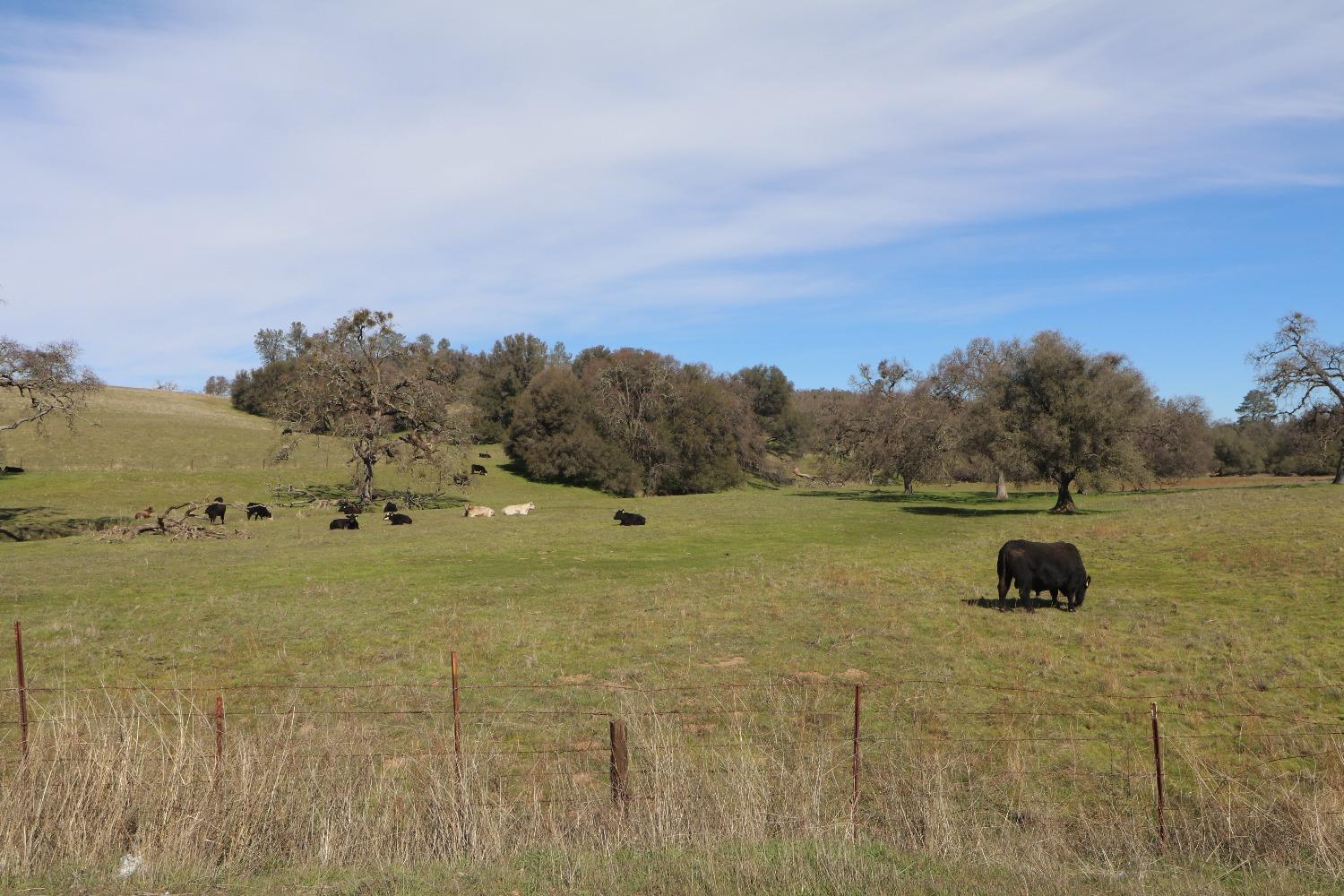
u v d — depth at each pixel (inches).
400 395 2311.8
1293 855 253.9
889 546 1336.1
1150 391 2204.7
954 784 335.3
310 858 247.9
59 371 1704.0
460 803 268.5
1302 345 2434.8
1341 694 438.0
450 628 657.0
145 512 1601.9
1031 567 706.8
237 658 568.1
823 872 227.9
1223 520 1353.3
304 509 2081.7
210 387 7500.0
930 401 2775.6
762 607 741.9
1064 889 222.8
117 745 282.8
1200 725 403.9
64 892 216.7
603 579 950.4
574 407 3073.3
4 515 1818.4
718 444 3107.8
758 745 375.6
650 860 238.7
